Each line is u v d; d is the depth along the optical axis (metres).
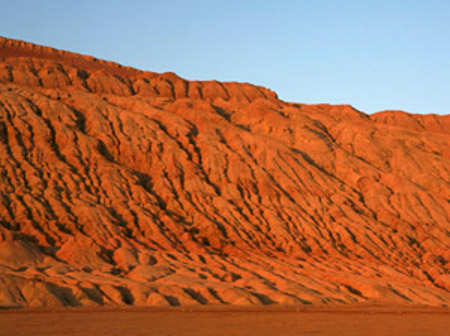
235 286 102.31
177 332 66.44
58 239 114.69
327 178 150.62
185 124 160.25
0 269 97.88
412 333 72.81
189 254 117.62
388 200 147.75
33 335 60.88
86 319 73.31
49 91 162.62
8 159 131.25
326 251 126.62
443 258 130.50
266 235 129.25
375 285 109.12
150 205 129.75
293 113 180.62
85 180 133.12
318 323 78.12
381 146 167.75
